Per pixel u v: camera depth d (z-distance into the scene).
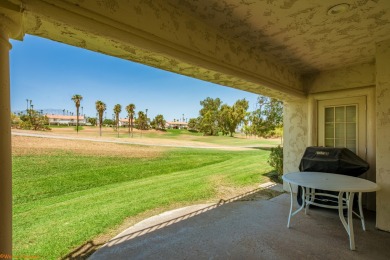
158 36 1.87
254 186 5.15
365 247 2.32
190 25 2.17
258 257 2.15
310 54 3.20
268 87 3.32
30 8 1.22
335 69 3.90
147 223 2.98
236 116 36.97
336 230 2.74
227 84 3.16
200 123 47.12
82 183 6.88
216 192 4.65
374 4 1.89
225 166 9.23
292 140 4.59
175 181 6.32
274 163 6.08
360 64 3.61
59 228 2.95
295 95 3.99
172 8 2.00
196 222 3.00
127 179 7.62
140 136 33.31
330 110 4.11
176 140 28.58
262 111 10.18
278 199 4.07
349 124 3.86
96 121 52.53
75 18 1.39
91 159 11.12
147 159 12.32
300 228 2.79
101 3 1.51
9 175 1.13
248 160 10.89
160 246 2.36
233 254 2.20
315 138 4.22
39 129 25.66
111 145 15.75
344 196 3.08
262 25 2.33
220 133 42.75
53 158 10.36
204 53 2.32
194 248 2.32
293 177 2.88
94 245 2.43
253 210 3.47
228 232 2.69
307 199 3.26
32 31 1.52
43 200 4.93
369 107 3.52
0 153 1.09
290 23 2.28
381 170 2.74
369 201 3.43
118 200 4.39
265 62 3.25
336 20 2.20
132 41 1.70
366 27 2.35
